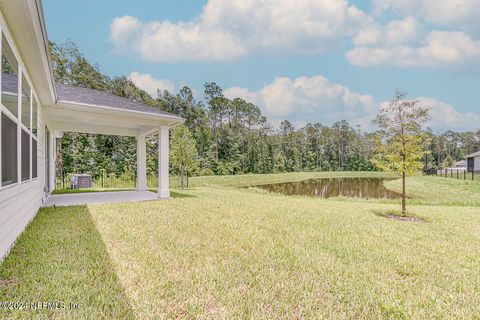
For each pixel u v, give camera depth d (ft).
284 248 13.04
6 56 11.02
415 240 15.39
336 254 12.53
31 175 16.38
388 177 122.72
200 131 114.73
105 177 65.05
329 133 176.45
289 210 24.43
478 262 11.94
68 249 11.69
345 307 7.87
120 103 29.04
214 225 17.25
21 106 13.34
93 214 19.61
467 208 29.66
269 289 8.75
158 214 20.30
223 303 7.84
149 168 79.20
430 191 61.67
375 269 10.85
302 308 7.70
